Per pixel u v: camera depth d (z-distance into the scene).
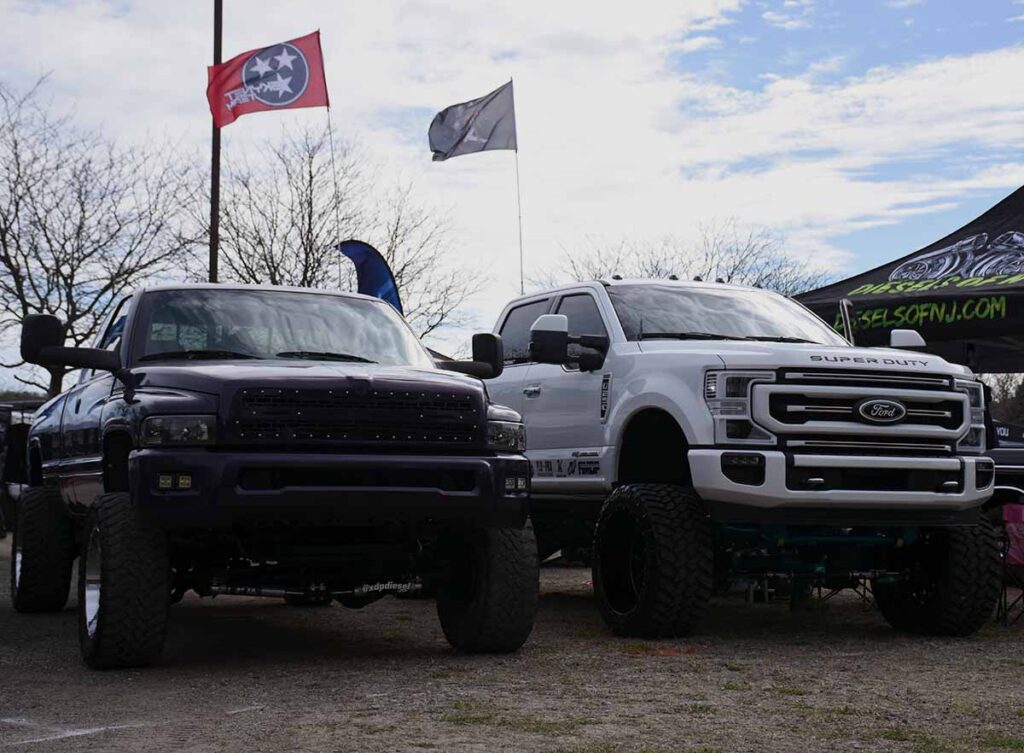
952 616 7.69
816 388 7.24
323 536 6.38
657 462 8.12
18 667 6.28
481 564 6.59
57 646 7.11
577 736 4.63
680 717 5.02
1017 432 10.43
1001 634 7.98
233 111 19.05
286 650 6.99
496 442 6.32
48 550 8.57
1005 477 9.52
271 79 18.97
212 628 8.10
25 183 24.72
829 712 5.16
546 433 8.75
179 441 5.84
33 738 4.61
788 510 7.17
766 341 8.20
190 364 6.51
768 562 7.66
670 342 7.99
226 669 6.21
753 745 4.51
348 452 5.97
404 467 5.97
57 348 6.50
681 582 7.22
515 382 9.23
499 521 6.21
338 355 6.97
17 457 10.97
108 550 5.93
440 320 30.22
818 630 8.13
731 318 8.50
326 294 7.55
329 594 6.65
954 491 7.46
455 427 6.20
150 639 5.99
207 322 6.97
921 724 4.93
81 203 25.14
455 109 18.30
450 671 6.13
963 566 7.65
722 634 7.79
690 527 7.27
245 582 6.48
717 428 7.21
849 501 7.17
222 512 5.72
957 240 11.36
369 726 4.78
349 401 6.01
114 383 6.80
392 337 7.34
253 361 6.67
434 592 7.02
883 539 7.65
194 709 5.14
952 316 10.12
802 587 8.16
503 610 6.55
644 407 7.70
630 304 8.51
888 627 8.32
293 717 4.96
